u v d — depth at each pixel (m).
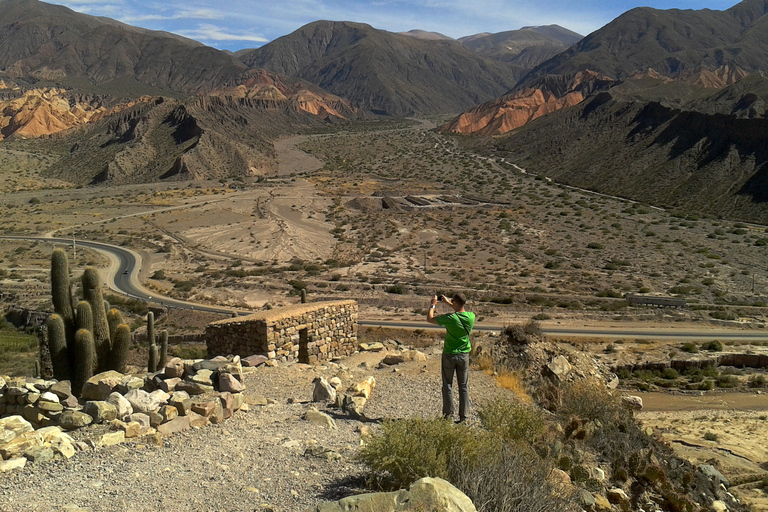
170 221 126.31
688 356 49.09
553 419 11.70
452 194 158.25
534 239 109.62
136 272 88.19
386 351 18.77
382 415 10.78
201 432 9.52
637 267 89.19
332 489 7.06
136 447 8.62
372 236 113.38
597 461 10.45
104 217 131.12
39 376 18.53
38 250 100.25
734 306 68.12
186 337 49.09
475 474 6.77
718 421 34.09
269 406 11.33
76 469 7.73
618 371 46.56
